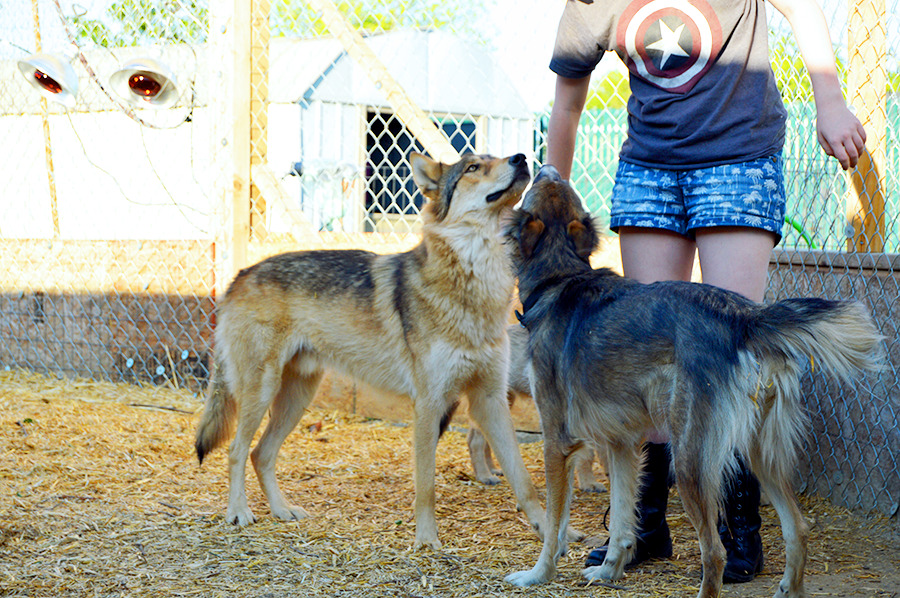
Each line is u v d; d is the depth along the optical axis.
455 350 3.57
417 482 3.48
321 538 3.50
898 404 3.70
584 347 2.75
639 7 3.01
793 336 2.36
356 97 9.27
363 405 5.94
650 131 3.06
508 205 3.58
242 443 3.80
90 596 2.79
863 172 4.02
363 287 3.88
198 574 3.02
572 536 3.53
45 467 4.39
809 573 3.13
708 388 2.47
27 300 7.40
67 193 9.02
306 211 8.98
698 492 2.48
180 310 6.54
